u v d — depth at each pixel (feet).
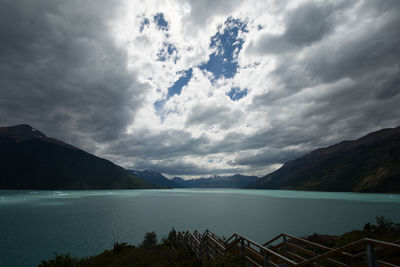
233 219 250.98
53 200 556.92
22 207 391.65
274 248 41.42
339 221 231.09
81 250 124.88
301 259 32.24
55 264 48.06
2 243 142.31
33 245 136.56
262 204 480.23
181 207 407.64
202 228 192.34
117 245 70.95
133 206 418.51
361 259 34.30
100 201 533.14
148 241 92.17
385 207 387.55
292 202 529.45
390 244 13.00
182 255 53.62
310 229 185.47
